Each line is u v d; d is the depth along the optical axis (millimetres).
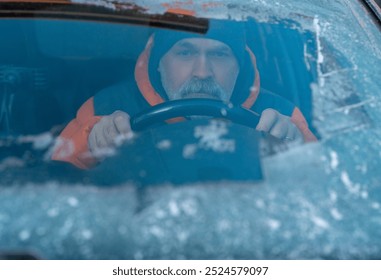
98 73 2080
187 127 1720
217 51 2006
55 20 2027
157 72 2090
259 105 2012
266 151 1585
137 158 1590
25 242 1217
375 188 1441
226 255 1217
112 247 1217
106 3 2090
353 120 1709
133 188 1402
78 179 1446
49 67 2033
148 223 1273
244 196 1378
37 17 2029
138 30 2049
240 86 2066
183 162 1531
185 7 2121
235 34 2033
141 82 2098
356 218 1341
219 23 2061
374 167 1518
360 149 1584
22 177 1438
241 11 2154
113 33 2047
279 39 2082
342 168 1507
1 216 1273
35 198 1338
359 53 2059
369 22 2332
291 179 1455
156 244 1227
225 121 1772
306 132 1705
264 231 1277
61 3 2070
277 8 2230
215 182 1431
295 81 1940
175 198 1361
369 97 1820
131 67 2109
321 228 1301
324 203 1377
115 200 1346
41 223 1262
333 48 2061
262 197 1378
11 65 1994
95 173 1495
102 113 1989
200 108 1883
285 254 1230
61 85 2008
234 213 1318
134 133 1781
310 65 1977
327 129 1674
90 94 2041
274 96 1971
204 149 1604
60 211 1299
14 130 1777
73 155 1672
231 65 2037
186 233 1255
